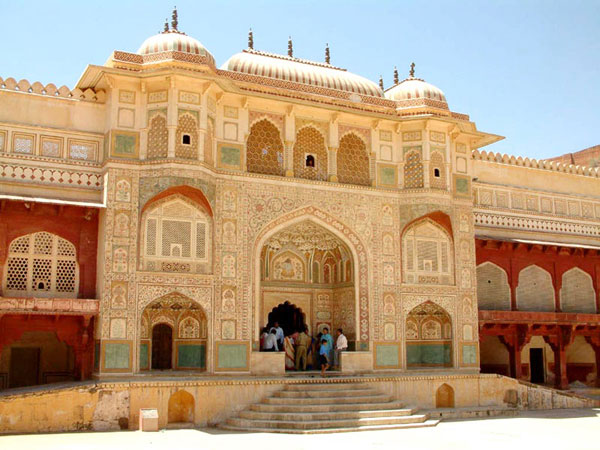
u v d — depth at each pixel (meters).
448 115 11.63
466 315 11.45
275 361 10.02
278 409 8.91
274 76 10.99
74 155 9.77
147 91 9.77
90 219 9.70
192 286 9.59
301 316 11.52
